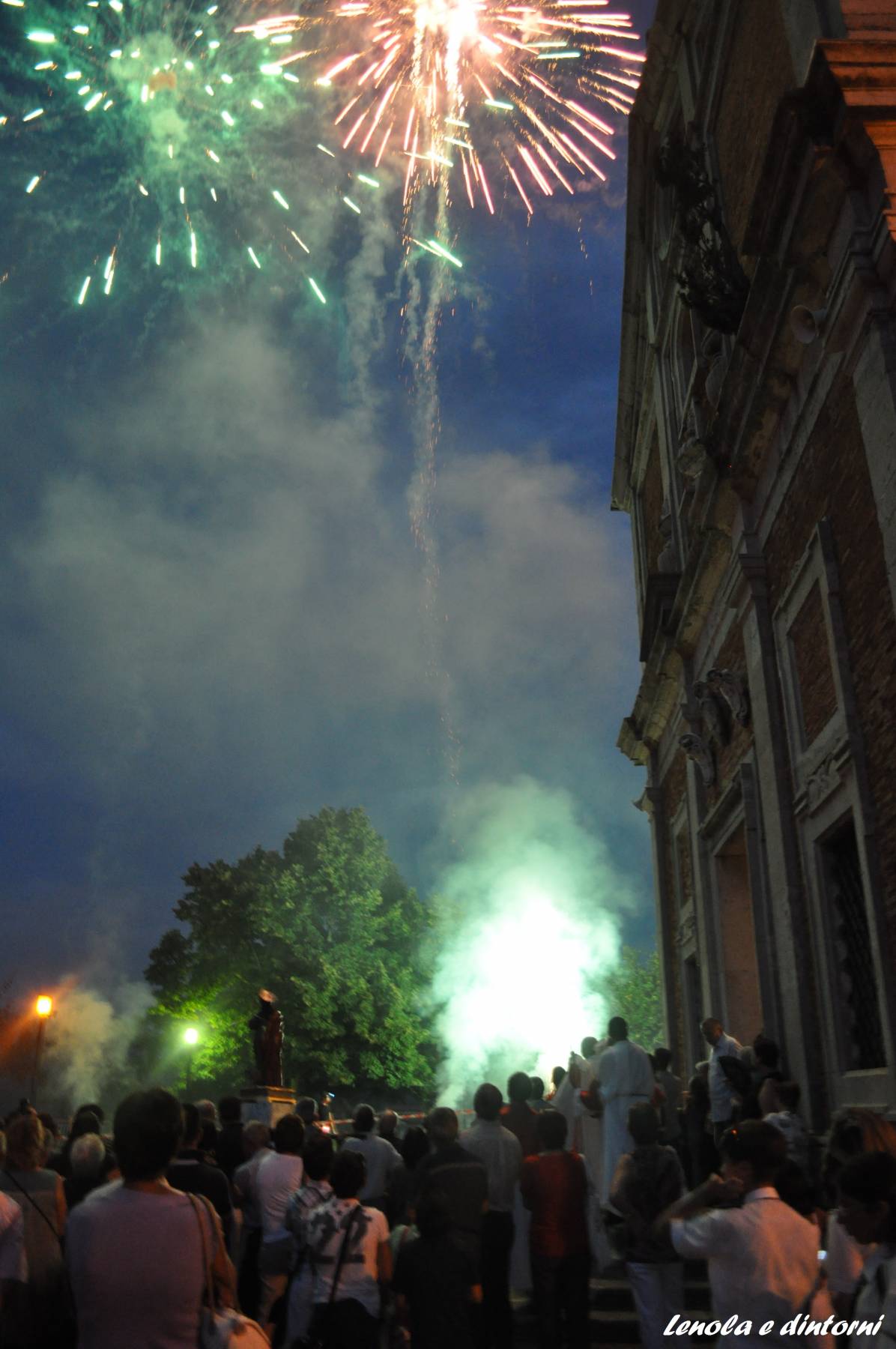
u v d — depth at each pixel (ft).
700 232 41.78
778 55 37.81
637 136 62.54
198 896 166.91
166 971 167.32
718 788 50.49
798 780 36.63
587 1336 21.65
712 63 47.67
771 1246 13.09
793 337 33.96
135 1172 10.55
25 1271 14.48
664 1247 19.51
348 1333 17.22
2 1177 16.38
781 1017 38.14
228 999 156.87
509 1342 22.04
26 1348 14.51
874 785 29.50
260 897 158.51
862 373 28.73
